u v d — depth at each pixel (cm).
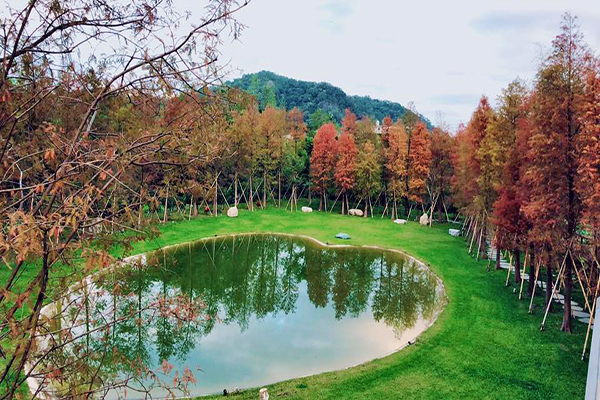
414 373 1745
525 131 2405
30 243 470
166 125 650
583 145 1917
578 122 1973
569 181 2023
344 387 1633
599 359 987
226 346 2083
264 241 4509
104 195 625
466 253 3947
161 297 743
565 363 1836
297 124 7106
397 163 5594
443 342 2044
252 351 2027
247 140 5341
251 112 5525
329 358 1967
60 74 611
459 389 1623
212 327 2317
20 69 611
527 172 2112
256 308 2686
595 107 1806
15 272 537
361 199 6141
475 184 3669
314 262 3794
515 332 2162
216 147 664
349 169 5800
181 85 600
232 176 5691
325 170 6066
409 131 5819
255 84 9338
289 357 1970
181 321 741
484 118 3528
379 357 1941
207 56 580
